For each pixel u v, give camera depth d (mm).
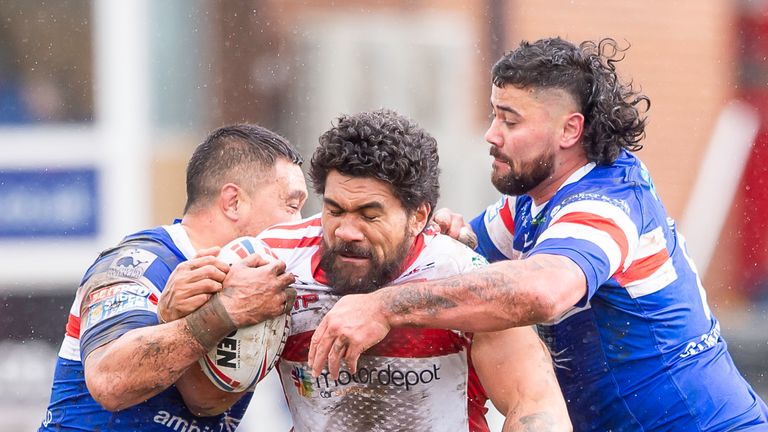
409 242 12805
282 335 12891
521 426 12797
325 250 12750
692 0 46375
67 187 37344
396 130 12305
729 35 46656
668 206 46188
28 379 34938
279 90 41469
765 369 40125
